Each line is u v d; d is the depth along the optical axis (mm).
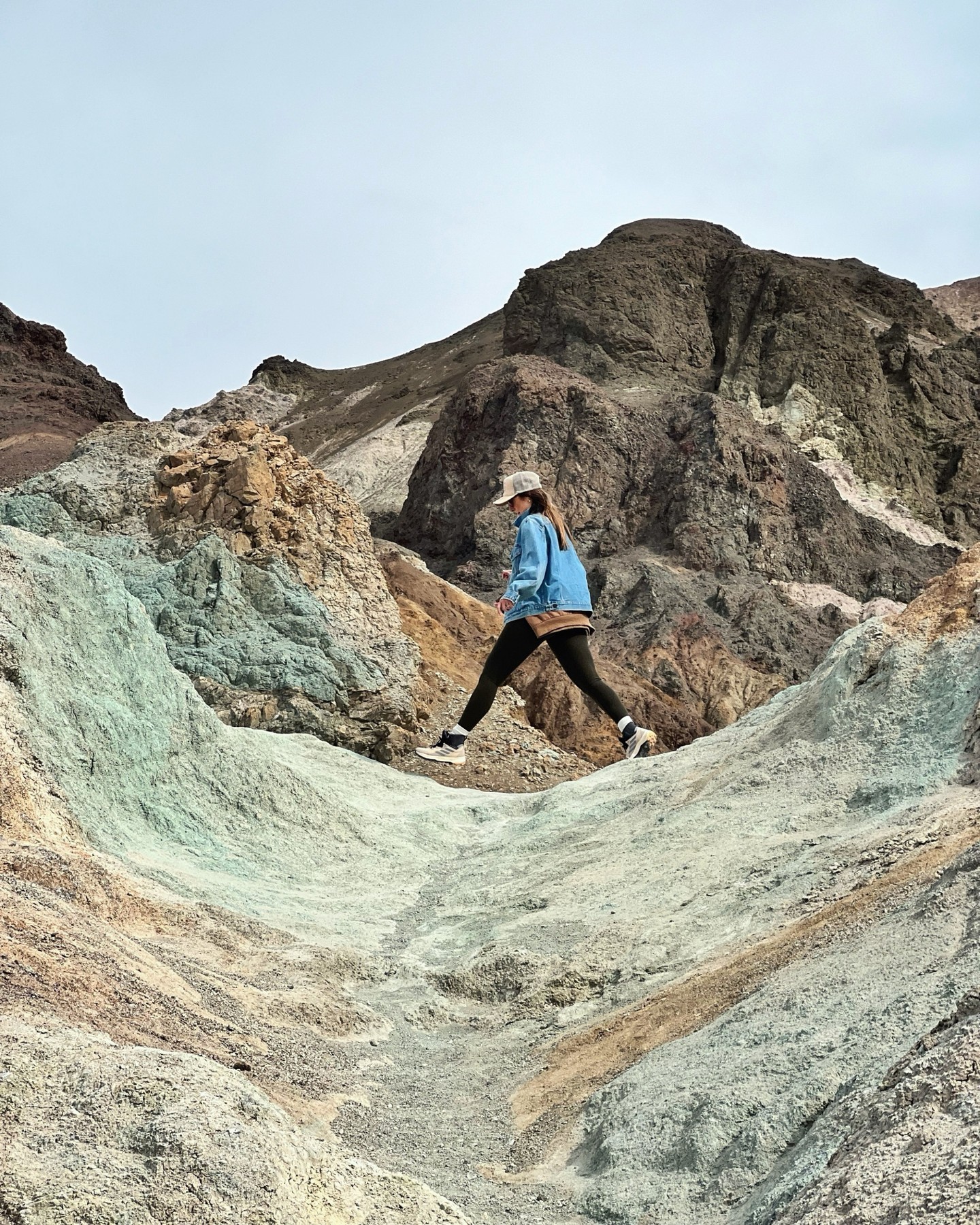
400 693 27125
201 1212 4285
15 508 28141
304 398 120125
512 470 60188
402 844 18109
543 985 11555
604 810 17594
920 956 7746
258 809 17281
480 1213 6703
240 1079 5293
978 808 11430
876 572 57594
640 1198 6621
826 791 14352
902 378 74375
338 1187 4883
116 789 15383
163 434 31000
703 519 57031
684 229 86312
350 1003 11188
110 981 8188
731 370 71438
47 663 15586
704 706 44875
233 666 25719
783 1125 6551
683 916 12344
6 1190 4074
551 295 74688
